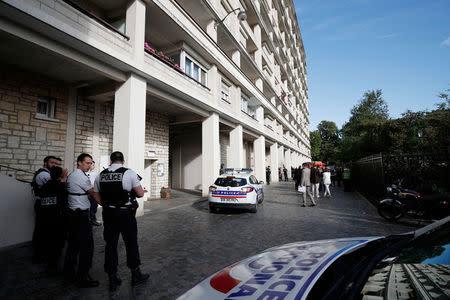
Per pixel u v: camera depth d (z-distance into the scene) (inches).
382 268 55.9
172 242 193.8
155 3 311.0
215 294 53.7
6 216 177.0
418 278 49.0
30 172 265.4
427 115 444.1
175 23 356.5
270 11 927.0
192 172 658.8
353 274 54.6
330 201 438.0
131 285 121.8
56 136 293.1
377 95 986.1
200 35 418.9
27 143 266.1
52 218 141.5
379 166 381.1
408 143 500.4
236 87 617.0
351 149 774.5
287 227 241.9
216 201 319.3
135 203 122.5
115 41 260.5
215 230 231.6
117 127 291.4
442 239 65.3
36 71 271.1
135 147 289.3
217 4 500.4
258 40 780.6
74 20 214.5
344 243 82.2
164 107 450.6
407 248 66.2
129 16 295.7
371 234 213.6
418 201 254.7
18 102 260.2
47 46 211.0
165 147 501.0
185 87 384.5
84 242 122.5
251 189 320.5
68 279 129.0
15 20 186.4
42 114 285.0
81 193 124.7
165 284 123.0
